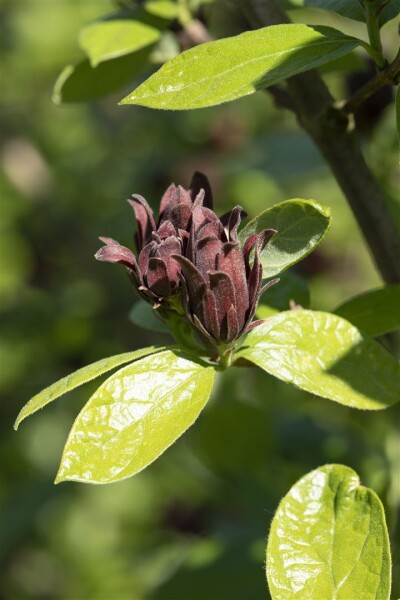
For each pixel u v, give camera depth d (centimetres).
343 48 53
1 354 129
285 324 55
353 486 52
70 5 150
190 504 121
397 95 52
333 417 98
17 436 133
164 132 127
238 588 74
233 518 99
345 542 52
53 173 143
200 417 83
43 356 128
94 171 140
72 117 147
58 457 134
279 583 52
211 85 52
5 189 140
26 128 148
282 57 53
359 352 55
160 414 53
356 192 61
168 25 68
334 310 58
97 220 134
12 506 121
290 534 52
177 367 53
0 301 130
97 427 52
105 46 66
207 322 53
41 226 137
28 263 133
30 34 150
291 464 79
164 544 122
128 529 135
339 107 59
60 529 135
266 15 60
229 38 53
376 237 61
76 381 52
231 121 126
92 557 134
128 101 52
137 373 53
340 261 123
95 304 127
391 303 58
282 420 81
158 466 122
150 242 54
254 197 117
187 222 55
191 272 53
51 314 128
